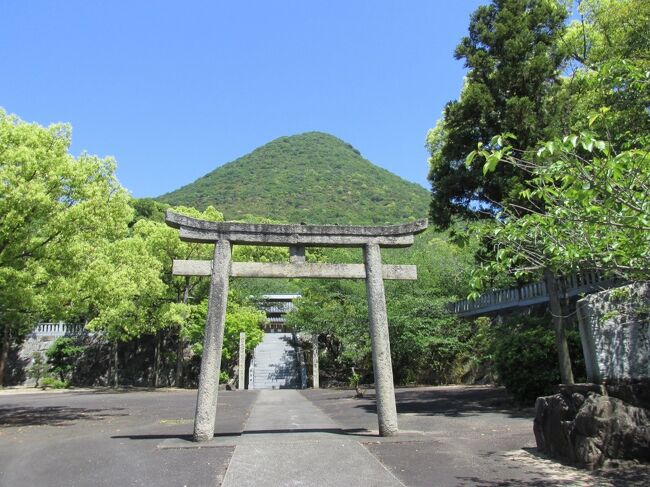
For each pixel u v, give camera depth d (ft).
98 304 42.57
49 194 36.86
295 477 18.34
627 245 13.30
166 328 96.99
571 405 20.39
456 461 20.72
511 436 26.07
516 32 40.04
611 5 42.27
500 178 37.78
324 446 23.56
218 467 20.11
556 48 42.14
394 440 25.05
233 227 27.91
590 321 20.86
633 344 20.07
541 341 37.40
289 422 34.04
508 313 65.10
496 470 19.15
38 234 37.83
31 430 32.27
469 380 73.36
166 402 55.36
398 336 70.18
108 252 69.72
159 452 23.07
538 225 14.80
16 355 95.40
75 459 22.24
